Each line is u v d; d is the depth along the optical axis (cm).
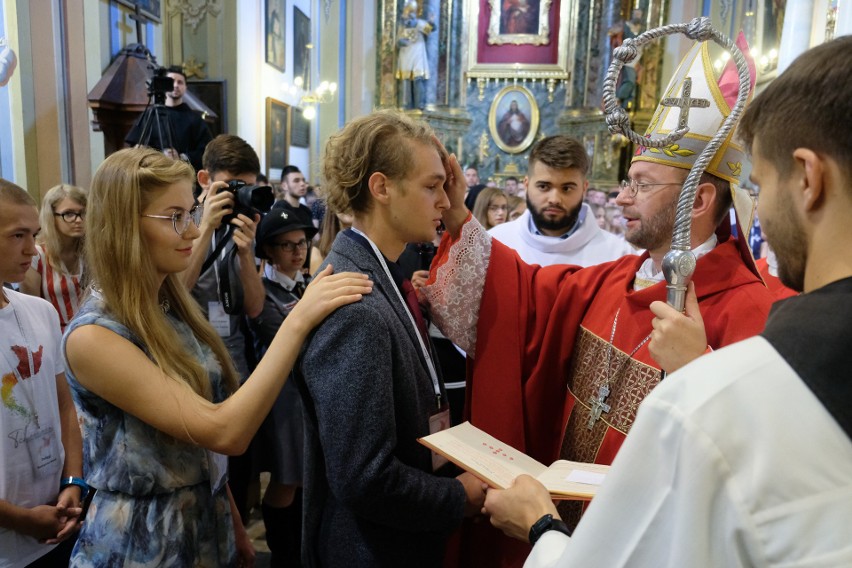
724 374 53
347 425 101
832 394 49
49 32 413
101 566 116
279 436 241
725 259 123
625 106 1068
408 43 1153
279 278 256
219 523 132
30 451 149
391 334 108
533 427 154
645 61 1074
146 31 524
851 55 54
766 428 50
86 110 447
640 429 56
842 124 53
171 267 124
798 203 57
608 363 137
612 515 56
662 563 53
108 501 119
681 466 52
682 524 51
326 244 253
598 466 113
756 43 759
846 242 55
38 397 152
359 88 1174
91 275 122
